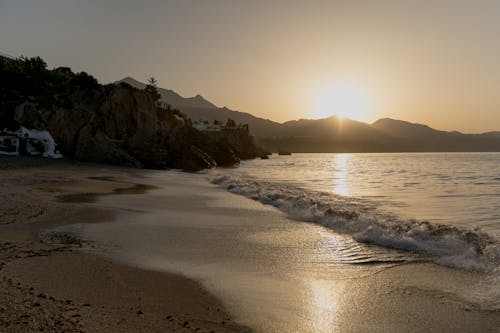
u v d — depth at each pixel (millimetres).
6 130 57031
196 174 53625
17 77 64875
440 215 20766
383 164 110688
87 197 23969
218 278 9695
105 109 67375
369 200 27109
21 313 6730
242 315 7461
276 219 18156
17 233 13484
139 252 11883
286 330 6875
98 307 7352
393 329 7016
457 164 104312
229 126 166750
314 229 15922
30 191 24922
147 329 6504
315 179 51375
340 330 6938
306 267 10773
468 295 8641
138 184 34562
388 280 9711
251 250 12508
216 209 21062
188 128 89875
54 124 60938
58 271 9445
